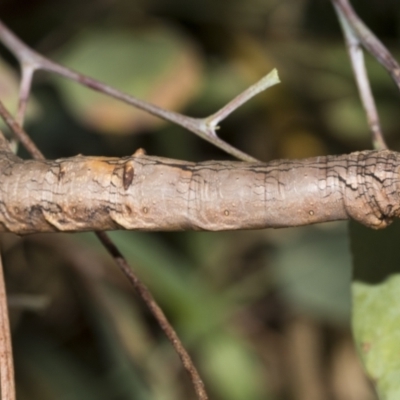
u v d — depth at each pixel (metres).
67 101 0.19
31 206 0.15
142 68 0.20
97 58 0.20
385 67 0.15
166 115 0.15
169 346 0.20
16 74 0.20
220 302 0.20
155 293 0.20
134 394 0.20
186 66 0.20
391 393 0.15
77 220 0.15
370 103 0.16
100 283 0.20
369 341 0.15
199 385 0.15
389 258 0.15
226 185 0.15
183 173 0.15
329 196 0.15
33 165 0.15
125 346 0.20
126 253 0.19
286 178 0.15
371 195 0.14
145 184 0.15
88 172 0.15
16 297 0.17
